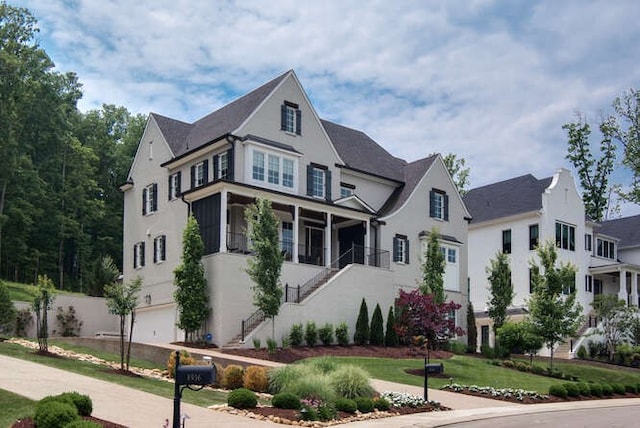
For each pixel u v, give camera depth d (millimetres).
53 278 63594
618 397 29469
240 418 16391
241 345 29281
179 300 30969
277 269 29766
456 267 42750
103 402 16094
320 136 38094
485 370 30938
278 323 31031
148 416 14977
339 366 21531
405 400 21094
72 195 63812
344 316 34125
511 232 50156
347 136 44531
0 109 52625
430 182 42781
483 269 51375
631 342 43750
